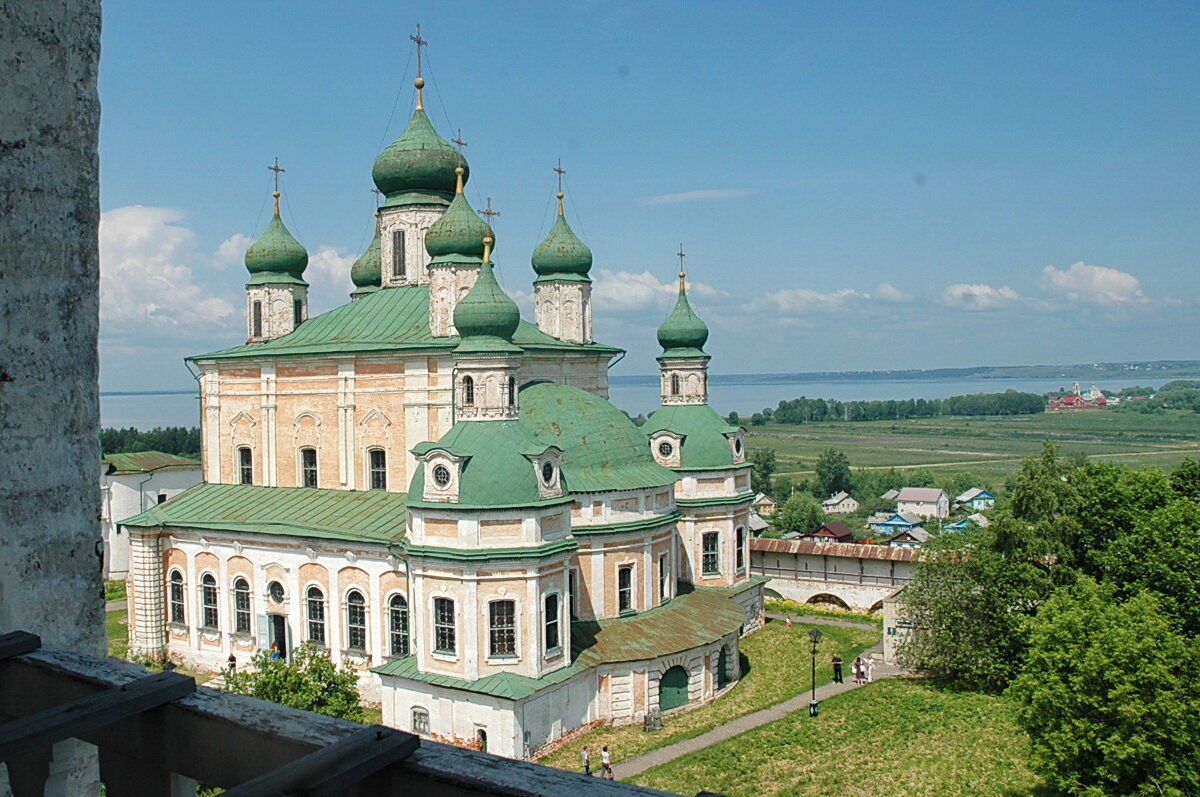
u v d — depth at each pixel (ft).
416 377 190.70
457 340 186.29
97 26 36.04
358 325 212.02
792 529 476.95
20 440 33.55
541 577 156.35
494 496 154.61
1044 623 138.21
